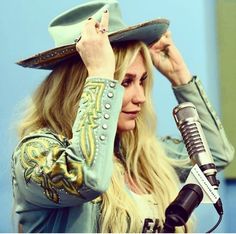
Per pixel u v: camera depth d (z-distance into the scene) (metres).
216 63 3.74
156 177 2.90
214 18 3.76
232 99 3.73
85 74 2.61
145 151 2.90
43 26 3.63
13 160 2.51
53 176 2.29
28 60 2.68
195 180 2.19
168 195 2.89
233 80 3.74
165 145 3.28
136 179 2.84
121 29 2.57
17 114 2.95
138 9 3.65
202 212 3.48
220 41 3.75
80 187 2.26
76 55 2.64
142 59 2.67
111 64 2.43
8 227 3.40
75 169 2.26
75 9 2.71
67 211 2.48
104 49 2.43
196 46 3.69
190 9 3.69
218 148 3.10
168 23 2.70
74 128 2.35
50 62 2.68
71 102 2.62
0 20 3.62
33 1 3.63
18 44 3.62
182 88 3.08
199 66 3.69
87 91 2.38
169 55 3.10
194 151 2.30
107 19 2.48
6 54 3.60
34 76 3.58
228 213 3.60
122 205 2.59
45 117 2.67
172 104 3.54
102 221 2.53
